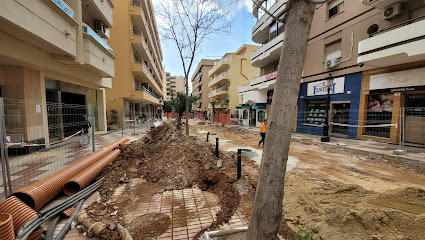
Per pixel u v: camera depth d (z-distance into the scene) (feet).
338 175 17.74
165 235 9.02
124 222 10.05
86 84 38.45
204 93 168.45
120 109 60.13
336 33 39.50
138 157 21.34
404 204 9.58
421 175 17.69
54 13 20.81
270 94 62.49
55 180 12.37
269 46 54.34
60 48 22.04
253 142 38.11
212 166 17.80
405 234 7.59
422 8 26.61
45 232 9.09
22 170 17.38
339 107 39.93
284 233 8.78
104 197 12.92
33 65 22.76
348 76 36.86
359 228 8.18
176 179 15.26
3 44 18.01
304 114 48.60
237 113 100.42
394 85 29.50
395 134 29.66
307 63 47.37
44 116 25.86
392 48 25.32
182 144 22.18
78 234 9.14
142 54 72.84
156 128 28.73
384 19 29.91
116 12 59.00
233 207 11.37
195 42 31.32
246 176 15.97
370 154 24.86
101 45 32.17
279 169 5.93
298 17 5.51
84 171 14.74
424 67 26.22
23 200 10.74
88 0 32.94
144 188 14.37
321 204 11.04
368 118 34.04
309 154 26.58
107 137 40.63
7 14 15.08
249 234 6.54
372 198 10.68
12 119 22.49
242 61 102.22
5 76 22.58
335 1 40.27
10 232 7.22
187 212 11.08
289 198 12.41
